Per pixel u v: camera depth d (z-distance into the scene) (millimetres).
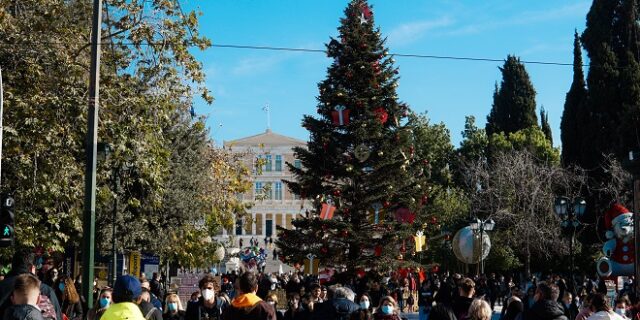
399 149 27891
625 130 46625
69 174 19734
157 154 20906
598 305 10094
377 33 28641
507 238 46312
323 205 26375
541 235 44781
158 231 30156
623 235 25891
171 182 30750
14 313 6293
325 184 28656
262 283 21688
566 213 33312
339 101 27859
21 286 6434
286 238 27797
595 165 49250
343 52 28422
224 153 37156
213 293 11766
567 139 52188
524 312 10070
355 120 27703
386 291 25062
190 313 11797
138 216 28922
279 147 105688
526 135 63906
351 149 28031
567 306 16500
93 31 16594
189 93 20859
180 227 31453
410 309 33219
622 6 50875
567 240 45188
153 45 20328
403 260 28266
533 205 45906
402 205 27688
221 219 35062
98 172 21000
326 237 27031
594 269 45719
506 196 46844
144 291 9984
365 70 28156
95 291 20359
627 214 26094
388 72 28484
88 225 16078
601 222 46500
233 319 7586
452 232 48031
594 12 51656
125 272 28453
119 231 28047
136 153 20234
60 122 19297
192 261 33344
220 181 35188
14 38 19703
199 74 20797
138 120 20062
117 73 20781
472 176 50438
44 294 8305
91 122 16391
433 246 46750
